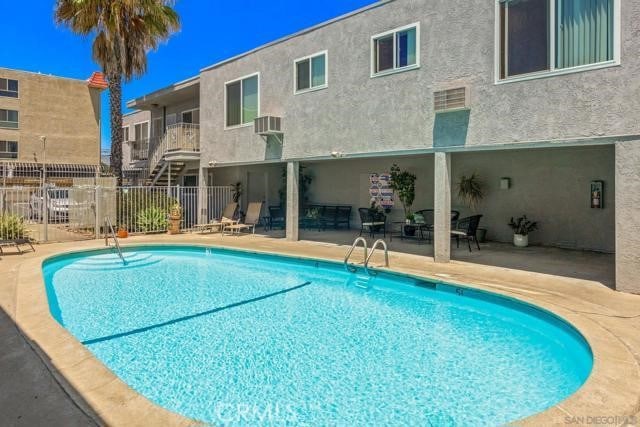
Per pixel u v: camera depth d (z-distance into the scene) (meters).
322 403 4.29
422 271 8.89
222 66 16.00
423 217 13.88
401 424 3.90
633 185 6.98
